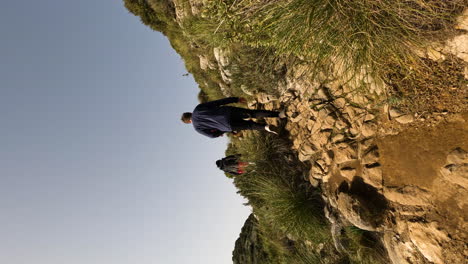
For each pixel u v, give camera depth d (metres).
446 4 1.96
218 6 2.50
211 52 5.12
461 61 2.15
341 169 3.23
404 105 2.55
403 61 2.41
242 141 5.09
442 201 2.24
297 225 3.96
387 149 2.72
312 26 2.23
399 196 2.56
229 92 5.38
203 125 3.89
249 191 4.98
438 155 2.30
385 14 2.09
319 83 3.34
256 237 6.65
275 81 3.94
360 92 2.88
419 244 2.37
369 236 3.14
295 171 4.11
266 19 2.34
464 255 2.04
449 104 2.26
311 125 3.59
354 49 2.33
